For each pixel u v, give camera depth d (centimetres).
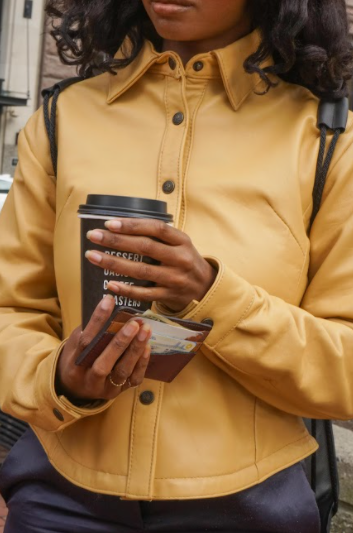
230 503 177
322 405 176
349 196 180
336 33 187
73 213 183
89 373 156
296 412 179
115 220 145
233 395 177
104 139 188
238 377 174
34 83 1255
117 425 175
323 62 185
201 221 178
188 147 183
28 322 190
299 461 187
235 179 178
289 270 177
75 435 180
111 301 147
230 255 174
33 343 183
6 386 180
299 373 171
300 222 179
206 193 178
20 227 194
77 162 187
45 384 167
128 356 150
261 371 169
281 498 180
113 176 183
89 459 177
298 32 186
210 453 173
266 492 179
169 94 188
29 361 178
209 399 175
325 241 182
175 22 180
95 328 149
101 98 194
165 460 173
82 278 153
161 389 174
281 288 177
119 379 154
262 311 167
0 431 468
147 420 173
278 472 182
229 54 185
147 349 151
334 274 179
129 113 189
